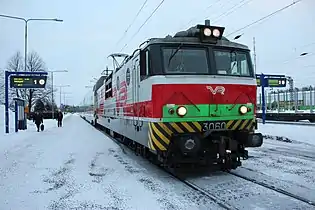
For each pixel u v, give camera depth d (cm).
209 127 803
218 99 814
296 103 3828
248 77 865
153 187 734
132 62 1064
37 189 731
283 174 837
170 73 795
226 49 858
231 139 808
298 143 1535
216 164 830
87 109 5044
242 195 657
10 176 869
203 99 802
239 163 840
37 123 2820
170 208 582
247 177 810
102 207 596
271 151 1266
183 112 781
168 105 780
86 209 587
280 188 703
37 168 981
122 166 1001
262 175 830
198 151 800
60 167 995
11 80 2402
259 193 669
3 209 593
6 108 2433
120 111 1367
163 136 776
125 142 1498
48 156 1230
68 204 618
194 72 813
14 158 1183
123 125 1284
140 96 938
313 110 3572
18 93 5206
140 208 586
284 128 2125
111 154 1268
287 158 1086
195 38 838
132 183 775
